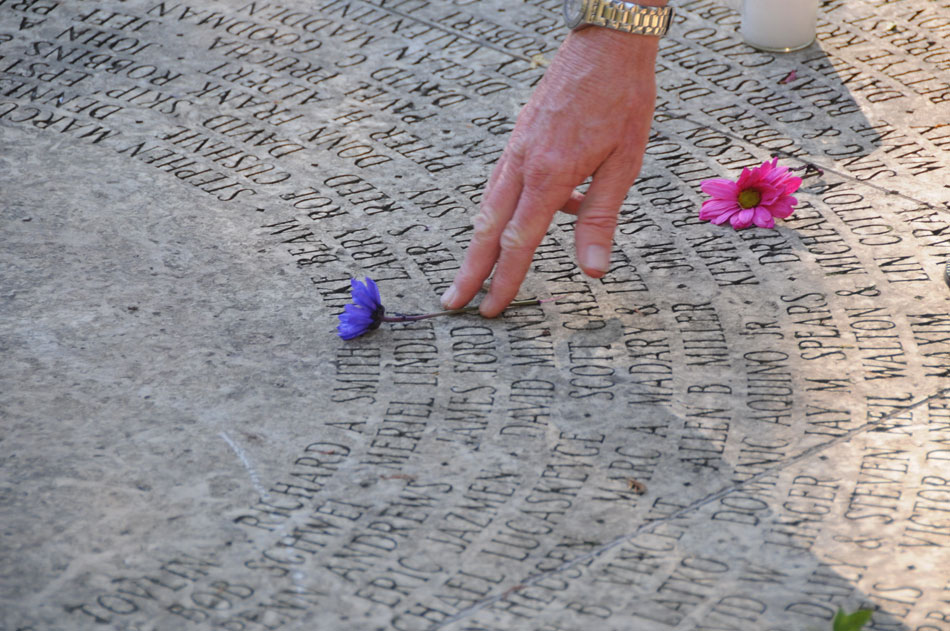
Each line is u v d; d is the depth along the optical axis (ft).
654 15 11.62
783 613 10.09
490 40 21.79
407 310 14.51
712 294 14.80
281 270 15.40
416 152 18.28
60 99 19.56
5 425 12.53
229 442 12.35
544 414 12.75
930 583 10.39
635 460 12.05
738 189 16.30
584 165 12.22
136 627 10.00
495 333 14.10
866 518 11.19
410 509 11.41
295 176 17.60
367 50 21.38
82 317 14.39
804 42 21.15
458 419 12.68
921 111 19.03
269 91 19.98
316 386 13.24
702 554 10.80
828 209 16.61
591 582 10.48
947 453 12.00
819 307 14.47
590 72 11.86
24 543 10.93
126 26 21.94
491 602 10.27
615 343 13.92
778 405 12.82
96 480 11.76
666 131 18.79
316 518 11.30
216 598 10.32
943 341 13.73
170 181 17.39
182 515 11.32
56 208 16.62
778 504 11.41
